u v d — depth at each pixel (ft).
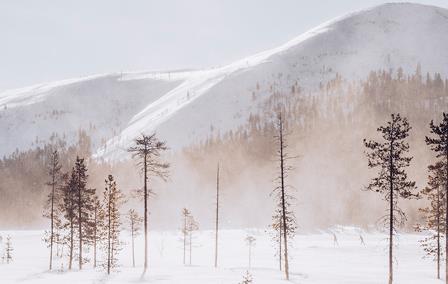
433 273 172.55
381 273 166.81
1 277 150.00
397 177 110.52
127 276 132.05
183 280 120.98
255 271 150.82
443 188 151.43
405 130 109.09
